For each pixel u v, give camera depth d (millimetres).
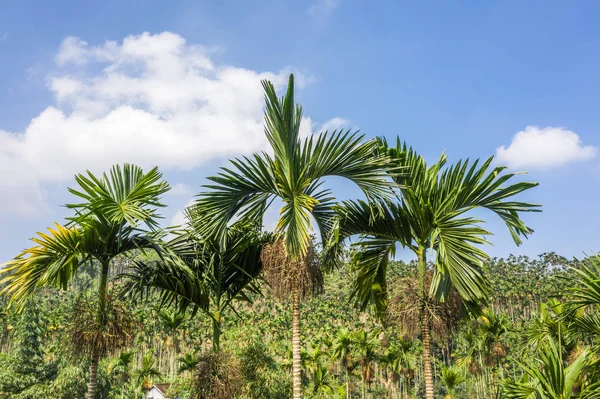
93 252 7676
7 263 6816
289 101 6902
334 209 8211
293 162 7121
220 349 9125
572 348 9648
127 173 7898
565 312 7121
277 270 7160
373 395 55125
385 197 7621
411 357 48094
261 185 7695
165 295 9117
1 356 23984
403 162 8234
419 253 7918
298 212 6918
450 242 7312
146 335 62938
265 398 11812
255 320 66875
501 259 124438
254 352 12062
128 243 7867
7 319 47438
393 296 7777
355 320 78625
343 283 66500
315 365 39125
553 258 117562
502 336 32094
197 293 9070
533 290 90312
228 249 9266
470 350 33500
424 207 7621
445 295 7203
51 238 7078
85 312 7344
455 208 7711
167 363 63375
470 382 38281
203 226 7891
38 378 22625
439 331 7223
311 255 7242
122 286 8430
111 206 7359
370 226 8398
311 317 81938
